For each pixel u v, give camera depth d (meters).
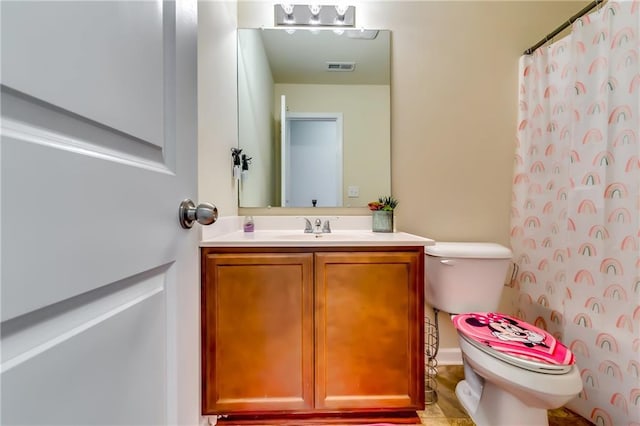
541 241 1.55
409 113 1.74
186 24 0.67
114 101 0.44
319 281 1.16
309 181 1.75
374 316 1.18
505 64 1.73
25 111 0.31
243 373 1.14
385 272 1.18
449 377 1.58
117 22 0.45
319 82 1.74
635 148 1.11
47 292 0.33
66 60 0.36
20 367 0.30
